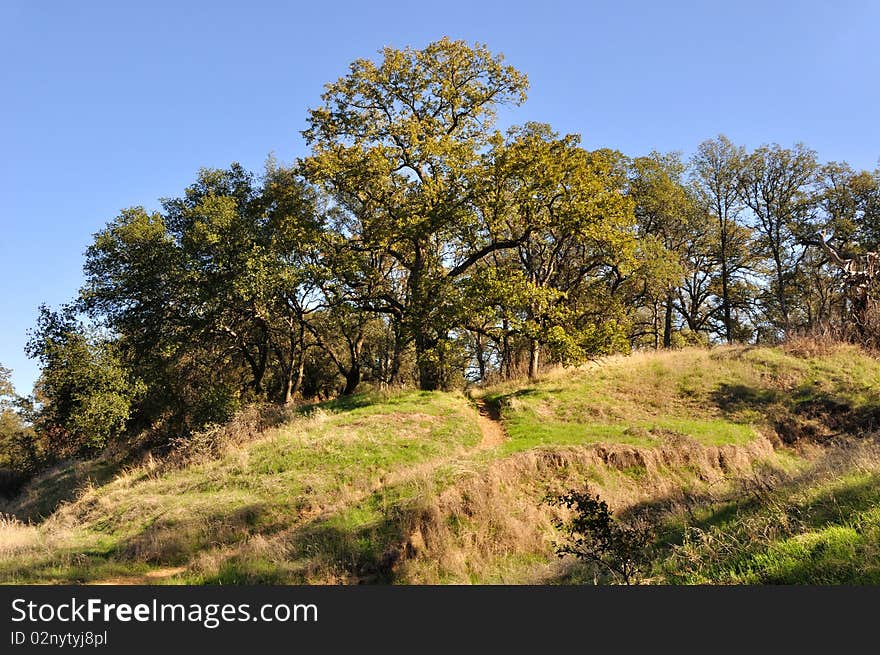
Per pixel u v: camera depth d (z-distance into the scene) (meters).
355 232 32.12
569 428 19.56
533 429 19.83
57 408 23.42
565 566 10.38
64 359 22.34
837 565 6.50
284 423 21.41
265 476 16.36
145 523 14.60
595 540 8.47
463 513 13.24
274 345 31.36
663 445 17.41
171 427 24.67
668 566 8.34
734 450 17.53
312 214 27.89
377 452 17.30
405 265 28.69
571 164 25.27
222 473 17.12
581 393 23.72
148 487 17.53
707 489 14.70
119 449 25.41
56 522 17.31
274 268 25.36
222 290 24.67
